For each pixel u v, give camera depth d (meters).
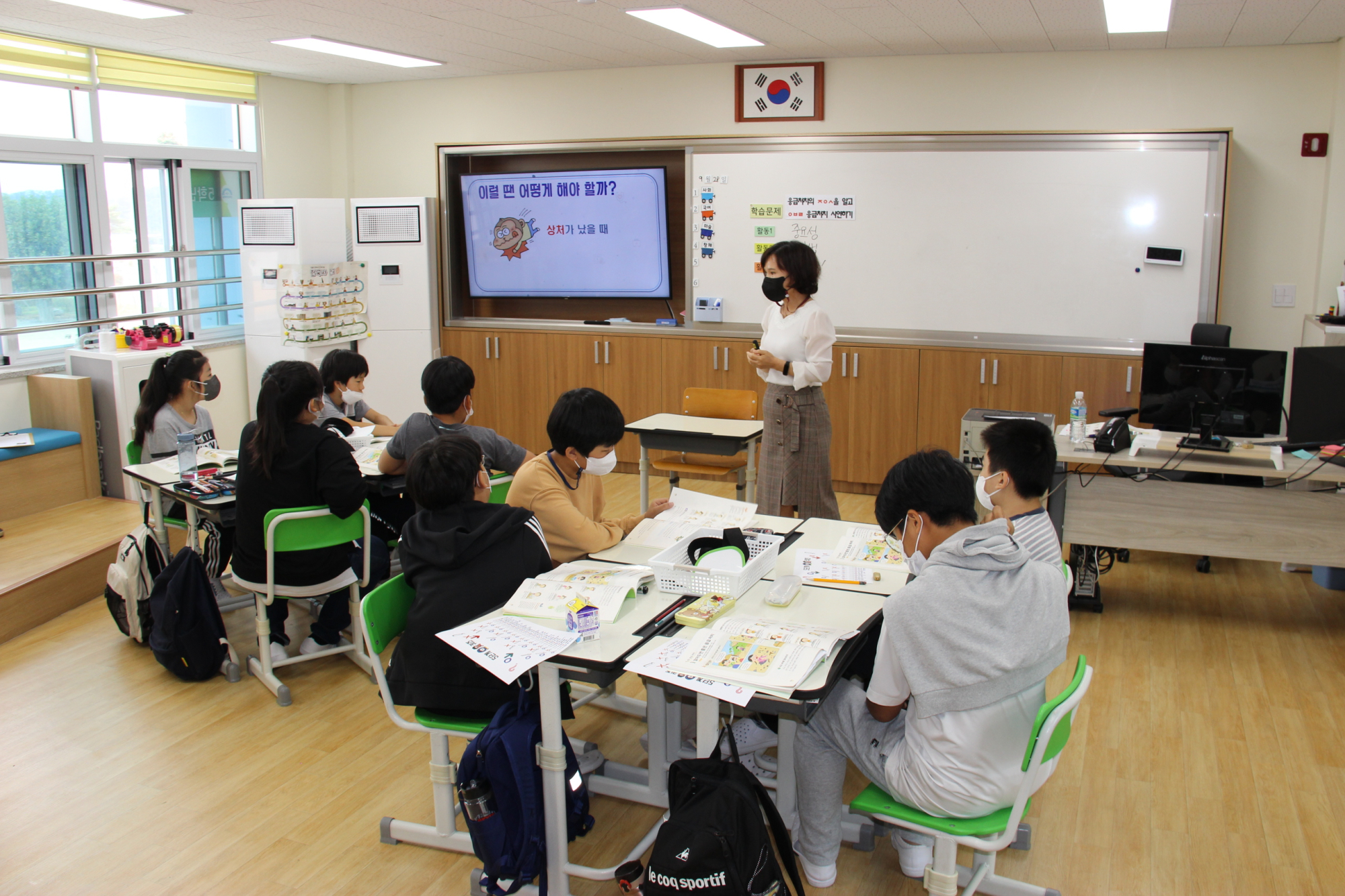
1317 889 2.38
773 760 2.85
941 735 1.89
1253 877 2.42
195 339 6.43
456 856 2.55
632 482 6.50
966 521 2.02
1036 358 5.63
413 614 2.34
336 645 3.76
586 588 2.37
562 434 2.77
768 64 5.98
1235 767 2.94
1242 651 3.78
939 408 5.88
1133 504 4.06
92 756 3.05
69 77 5.51
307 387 3.32
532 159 6.85
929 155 5.74
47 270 5.61
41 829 2.66
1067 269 5.60
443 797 2.51
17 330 5.23
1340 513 3.82
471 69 6.45
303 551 3.34
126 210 6.04
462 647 2.08
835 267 6.03
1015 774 1.93
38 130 5.49
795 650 2.02
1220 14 4.44
